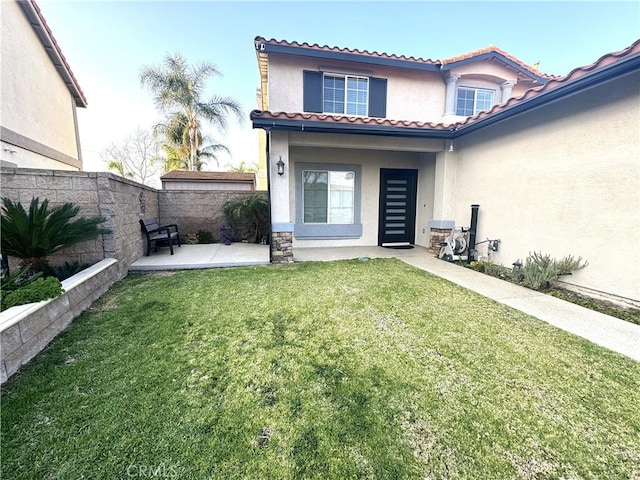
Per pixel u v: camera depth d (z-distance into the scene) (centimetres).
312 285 509
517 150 573
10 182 460
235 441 187
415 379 249
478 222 680
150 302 425
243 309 402
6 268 402
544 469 168
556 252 503
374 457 176
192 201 980
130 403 219
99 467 168
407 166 931
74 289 367
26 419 200
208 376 253
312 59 856
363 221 925
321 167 871
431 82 942
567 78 416
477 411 213
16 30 639
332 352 293
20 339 262
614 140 412
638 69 349
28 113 690
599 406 217
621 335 329
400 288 493
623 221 407
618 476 164
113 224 526
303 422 202
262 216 948
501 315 384
